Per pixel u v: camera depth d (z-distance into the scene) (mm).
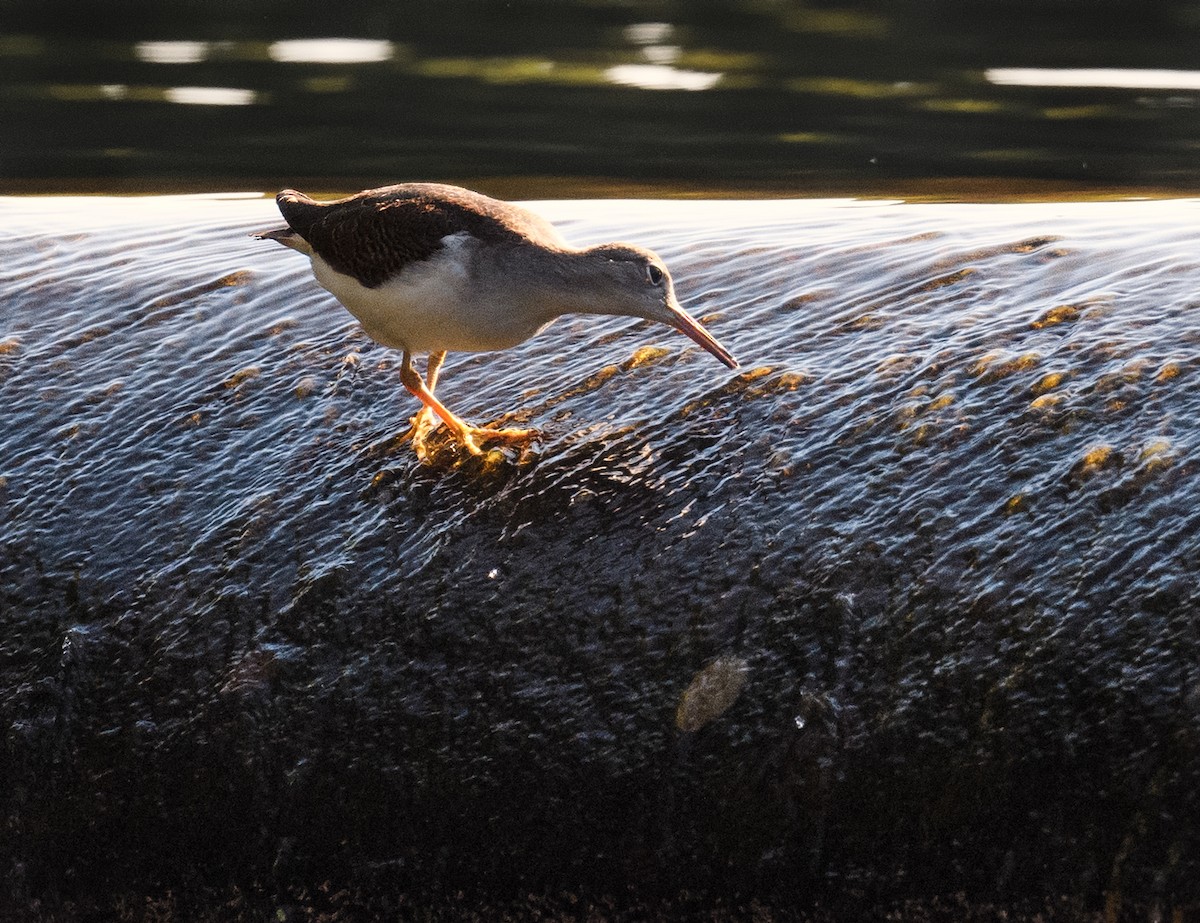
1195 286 9609
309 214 10406
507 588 8617
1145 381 8680
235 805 8586
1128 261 10273
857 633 7910
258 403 10672
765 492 8688
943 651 7719
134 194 17734
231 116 22766
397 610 8734
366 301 9906
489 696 8305
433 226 9516
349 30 29391
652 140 21422
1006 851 7320
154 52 27234
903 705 7641
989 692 7531
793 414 9250
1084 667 7438
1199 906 6965
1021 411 8734
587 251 9539
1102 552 7781
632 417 9703
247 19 30250
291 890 8461
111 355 11453
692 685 8008
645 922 7918
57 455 10484
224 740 8664
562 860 8008
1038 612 7668
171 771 8727
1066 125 21750
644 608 8312
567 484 9180
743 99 23984
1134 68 25453
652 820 7871
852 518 8375
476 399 10445
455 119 22688
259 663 8789
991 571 7898
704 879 7797
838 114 22875
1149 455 8141
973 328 9703
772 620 8086
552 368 10602
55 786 8953
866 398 9203
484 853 8125
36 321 12047
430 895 8227
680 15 31000
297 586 9039
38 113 22844
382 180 19031
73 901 8922
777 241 12008
